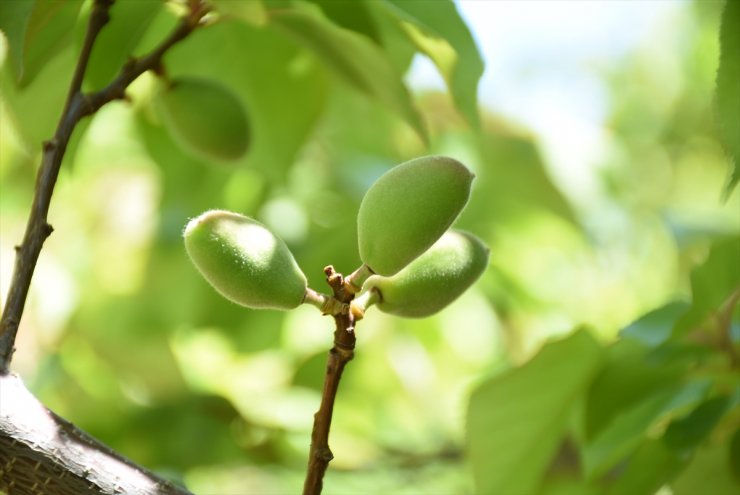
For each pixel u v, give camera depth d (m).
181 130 0.65
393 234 0.55
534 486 0.67
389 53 0.65
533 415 0.66
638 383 0.64
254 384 0.92
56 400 0.90
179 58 0.69
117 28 0.63
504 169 0.94
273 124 0.71
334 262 0.87
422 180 0.55
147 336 0.89
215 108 0.65
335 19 0.63
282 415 0.88
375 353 0.98
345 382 0.94
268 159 0.72
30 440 0.54
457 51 0.62
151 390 0.88
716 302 0.62
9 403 0.54
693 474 0.64
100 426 0.88
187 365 0.95
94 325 0.92
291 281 0.55
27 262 0.57
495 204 0.96
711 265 0.62
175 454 0.86
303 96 0.71
